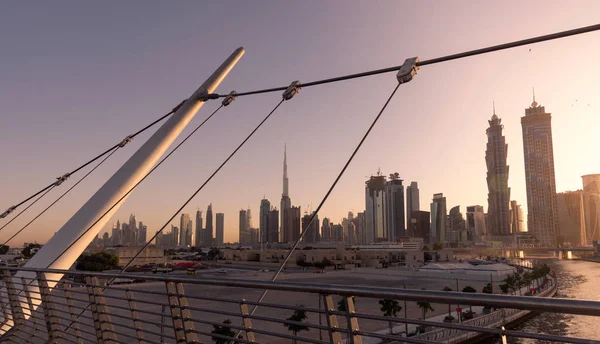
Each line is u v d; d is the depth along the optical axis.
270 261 181.12
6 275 9.39
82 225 13.88
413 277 122.62
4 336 8.93
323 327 3.91
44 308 7.89
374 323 47.97
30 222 20.33
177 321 5.22
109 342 6.46
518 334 2.76
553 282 121.12
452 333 40.75
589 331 44.56
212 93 18.52
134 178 15.41
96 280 6.74
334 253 171.50
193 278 5.05
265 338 39.72
